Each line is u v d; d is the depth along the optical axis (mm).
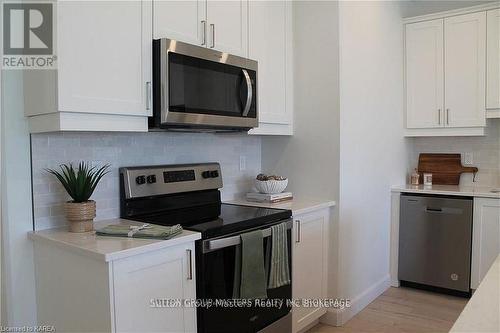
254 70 2561
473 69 3539
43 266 1893
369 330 2857
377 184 3479
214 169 2766
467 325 922
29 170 1945
